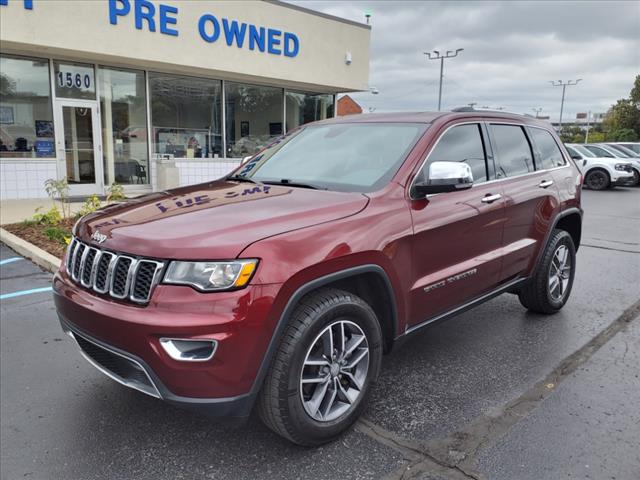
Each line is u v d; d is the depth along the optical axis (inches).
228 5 544.1
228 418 102.7
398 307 127.7
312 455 114.0
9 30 414.3
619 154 841.5
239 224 107.5
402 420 128.3
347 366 118.1
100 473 108.0
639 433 123.3
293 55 611.8
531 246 181.0
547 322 197.6
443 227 137.7
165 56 504.7
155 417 129.0
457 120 156.0
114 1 464.1
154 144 559.2
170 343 97.0
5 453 114.0
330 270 109.3
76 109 498.9
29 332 180.9
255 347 99.1
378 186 131.6
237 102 624.4
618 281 259.3
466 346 174.2
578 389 144.9
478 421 128.1
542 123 206.5
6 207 431.2
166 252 100.1
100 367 113.9
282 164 161.0
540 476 107.4
